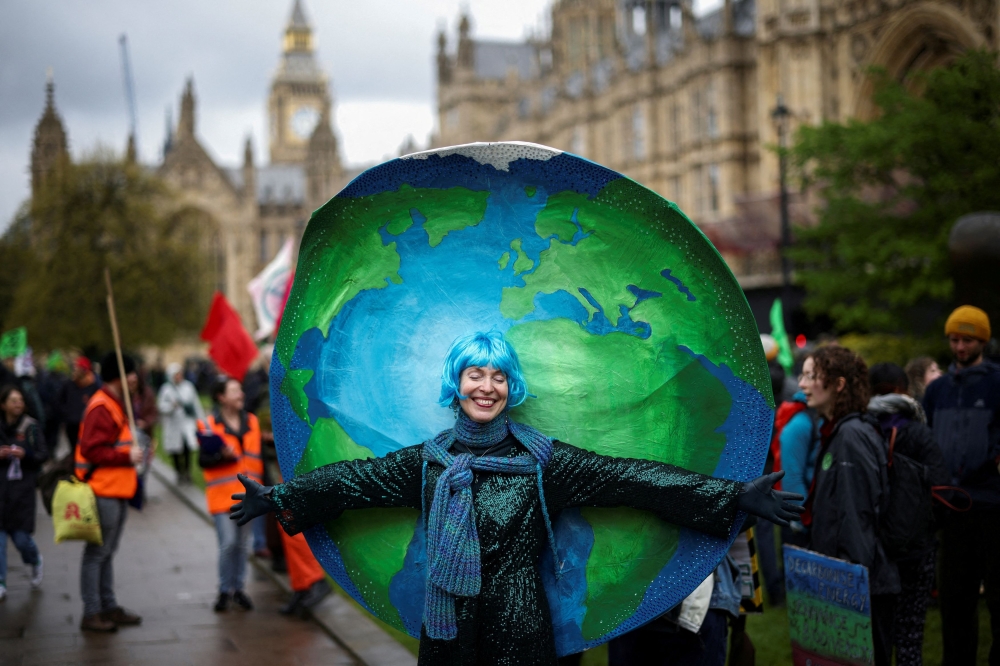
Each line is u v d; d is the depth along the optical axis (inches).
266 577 423.2
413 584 161.3
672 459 157.1
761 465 149.3
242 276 4635.8
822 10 1702.8
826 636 205.3
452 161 152.6
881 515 213.5
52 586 400.2
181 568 437.7
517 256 161.9
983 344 261.3
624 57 2647.6
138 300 1823.3
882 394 260.1
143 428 642.8
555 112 3024.1
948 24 1440.7
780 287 1514.5
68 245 1785.2
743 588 225.9
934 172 743.1
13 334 872.9
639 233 152.6
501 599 145.0
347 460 160.7
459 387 152.9
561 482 149.6
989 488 244.7
